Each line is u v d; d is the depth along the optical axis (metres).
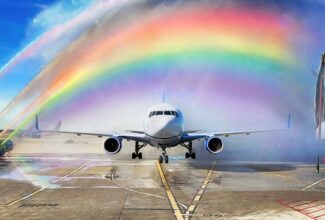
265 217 10.79
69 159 33.06
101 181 18.67
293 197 14.12
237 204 12.71
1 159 32.97
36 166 26.70
